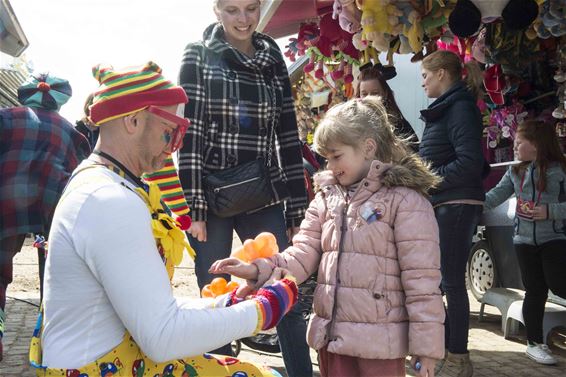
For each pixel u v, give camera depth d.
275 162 3.37
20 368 4.02
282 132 3.44
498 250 6.11
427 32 4.76
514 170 4.65
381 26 4.68
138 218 1.66
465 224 3.67
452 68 3.87
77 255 1.64
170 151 1.86
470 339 5.18
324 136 2.49
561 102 5.95
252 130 3.20
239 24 3.19
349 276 2.39
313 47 6.34
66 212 1.66
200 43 3.19
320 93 8.52
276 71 3.40
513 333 5.23
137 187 1.79
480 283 6.47
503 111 6.75
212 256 3.16
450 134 3.71
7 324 5.32
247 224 3.24
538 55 5.84
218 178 3.11
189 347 1.66
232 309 1.78
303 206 3.43
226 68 3.18
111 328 1.69
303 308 3.65
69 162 4.15
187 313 1.68
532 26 4.98
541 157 4.42
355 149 2.47
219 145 3.15
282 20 6.41
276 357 4.49
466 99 3.72
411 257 2.33
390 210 2.39
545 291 4.49
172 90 1.81
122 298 1.61
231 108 3.14
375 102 2.59
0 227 3.82
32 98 4.12
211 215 3.15
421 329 2.27
